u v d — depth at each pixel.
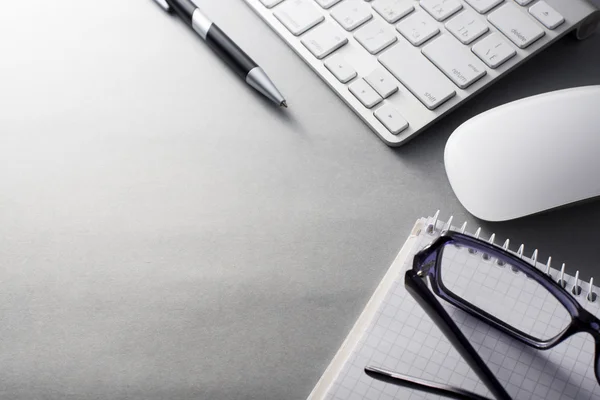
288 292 0.66
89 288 0.66
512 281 0.64
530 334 0.62
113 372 0.62
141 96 0.77
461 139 0.68
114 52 0.80
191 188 0.71
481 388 0.59
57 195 0.71
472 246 0.59
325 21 0.78
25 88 0.77
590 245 0.67
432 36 0.76
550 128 0.65
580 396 0.59
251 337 0.63
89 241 0.68
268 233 0.69
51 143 0.74
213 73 0.78
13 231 0.69
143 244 0.68
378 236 0.69
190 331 0.64
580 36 0.78
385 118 0.72
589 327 0.56
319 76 0.77
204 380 0.62
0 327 0.64
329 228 0.69
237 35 0.80
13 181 0.72
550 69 0.77
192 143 0.74
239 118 0.75
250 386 0.61
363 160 0.73
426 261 0.58
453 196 0.70
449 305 0.63
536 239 0.68
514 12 0.76
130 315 0.65
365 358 0.61
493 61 0.74
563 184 0.64
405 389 0.59
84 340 0.64
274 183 0.71
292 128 0.75
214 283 0.66
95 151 0.73
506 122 0.66
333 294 0.66
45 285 0.66
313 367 0.62
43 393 0.61
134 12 0.83
